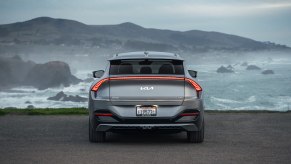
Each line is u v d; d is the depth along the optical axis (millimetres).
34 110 14367
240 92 190500
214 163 6000
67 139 8375
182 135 9062
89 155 6609
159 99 7441
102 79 7645
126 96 7457
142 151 6992
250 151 6980
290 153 6801
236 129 9867
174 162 6066
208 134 9078
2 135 8867
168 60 7863
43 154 6688
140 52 8633
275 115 12977
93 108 7582
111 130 7539
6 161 6121
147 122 7422
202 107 7652
